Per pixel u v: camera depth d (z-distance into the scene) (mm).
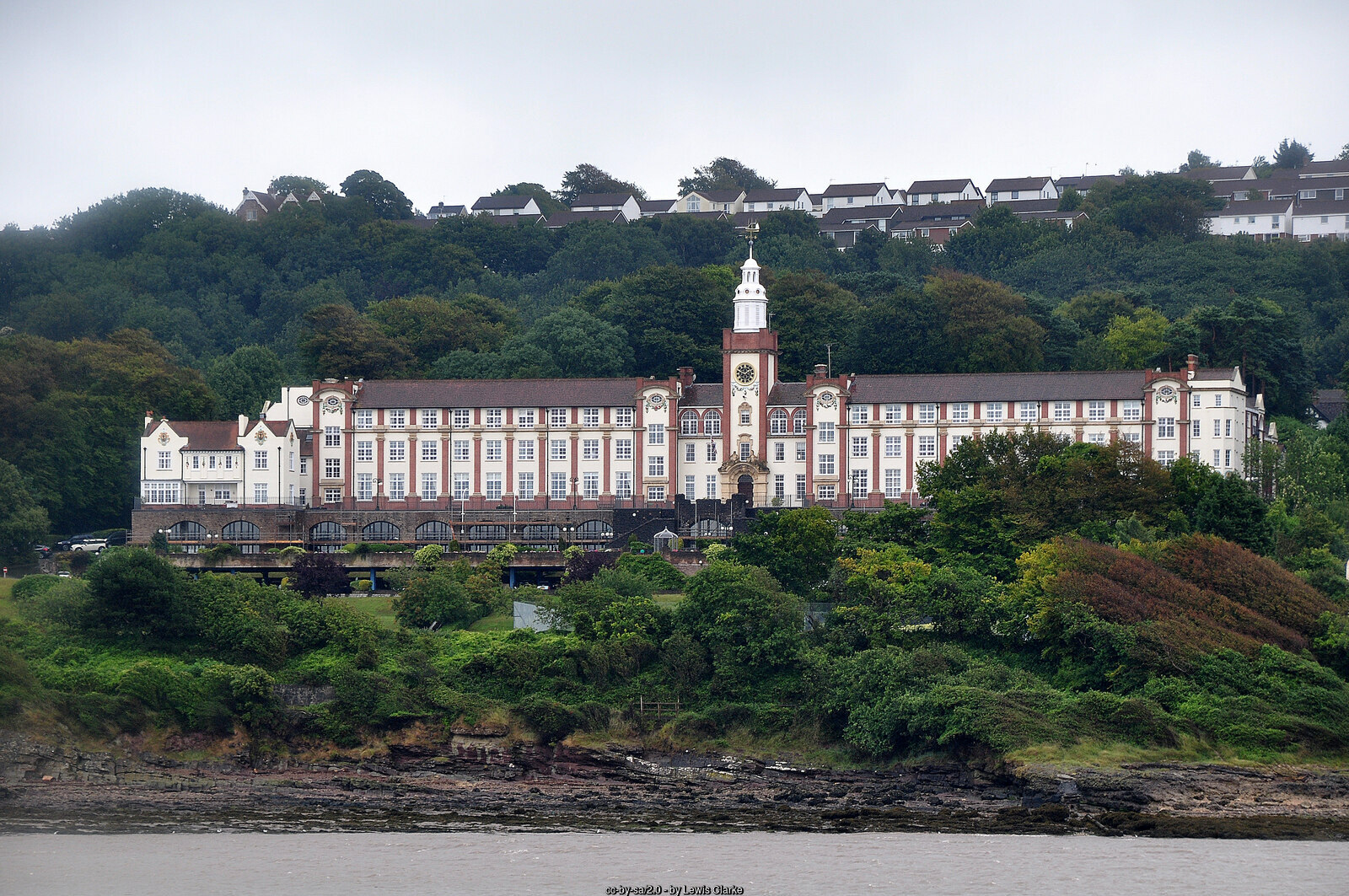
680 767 185625
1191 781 168625
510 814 167875
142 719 186000
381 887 138125
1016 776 170875
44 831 159250
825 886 138000
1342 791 167500
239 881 140250
